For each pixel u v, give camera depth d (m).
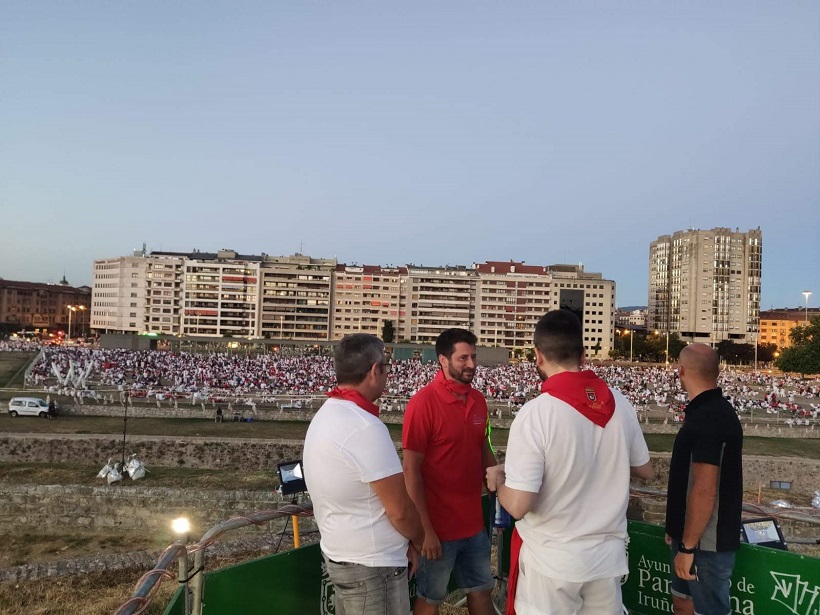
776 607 5.19
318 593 5.54
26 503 26.19
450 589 6.61
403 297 197.88
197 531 25.30
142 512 26.03
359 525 3.96
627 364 166.88
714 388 4.83
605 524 4.04
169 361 100.56
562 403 4.07
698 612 4.82
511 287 198.00
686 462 4.79
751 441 47.62
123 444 35.66
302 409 53.41
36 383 63.28
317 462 4.02
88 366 64.75
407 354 149.00
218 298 191.12
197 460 38.41
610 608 4.07
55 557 22.88
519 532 4.34
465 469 5.01
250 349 166.88
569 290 195.50
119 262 193.62
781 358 104.25
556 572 3.96
